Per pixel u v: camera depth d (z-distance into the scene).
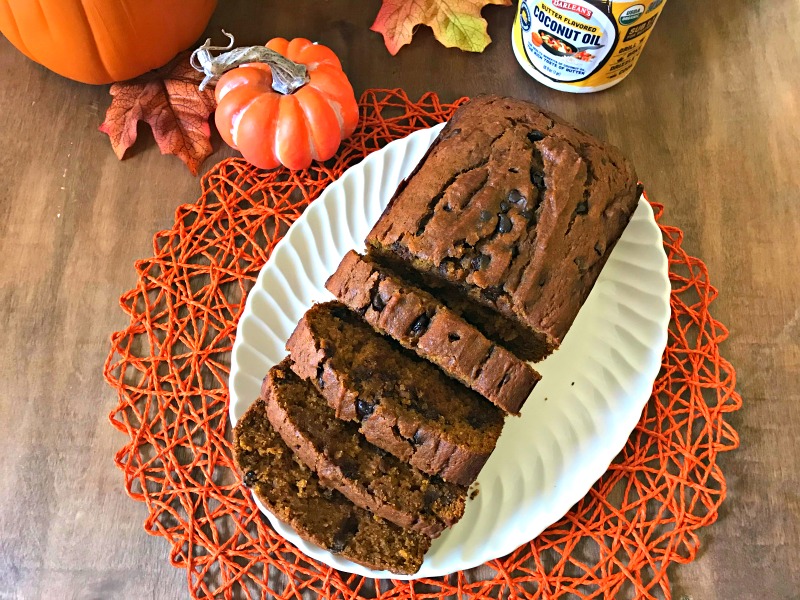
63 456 0.37
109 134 0.43
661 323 0.36
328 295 0.39
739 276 0.39
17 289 0.40
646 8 0.36
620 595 0.34
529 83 0.44
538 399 0.37
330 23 0.46
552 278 0.32
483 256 0.31
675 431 0.36
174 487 0.36
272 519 0.34
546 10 0.38
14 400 0.38
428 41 0.45
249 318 0.38
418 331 0.31
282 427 0.33
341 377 0.32
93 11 0.37
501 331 0.34
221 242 0.41
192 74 0.44
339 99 0.39
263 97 0.39
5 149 0.43
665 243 0.40
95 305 0.40
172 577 0.35
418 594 0.34
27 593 0.35
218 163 0.42
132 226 0.42
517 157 0.33
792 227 0.40
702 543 0.35
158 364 0.38
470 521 0.35
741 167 0.41
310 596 0.34
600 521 0.35
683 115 0.43
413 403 0.32
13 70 0.45
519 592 0.34
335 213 0.40
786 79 0.43
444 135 0.36
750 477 0.36
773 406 0.37
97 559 0.35
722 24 0.45
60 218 0.42
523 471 0.36
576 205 0.33
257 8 0.46
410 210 0.32
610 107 0.43
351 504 0.34
